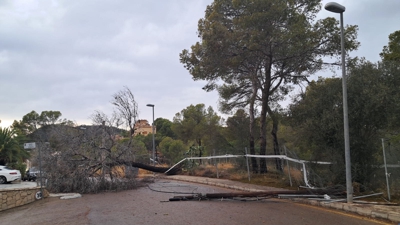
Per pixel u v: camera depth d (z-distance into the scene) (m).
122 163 18.44
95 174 17.48
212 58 19.66
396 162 12.74
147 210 11.02
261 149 20.81
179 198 13.08
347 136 11.30
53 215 10.72
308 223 8.79
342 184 13.00
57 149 18.00
